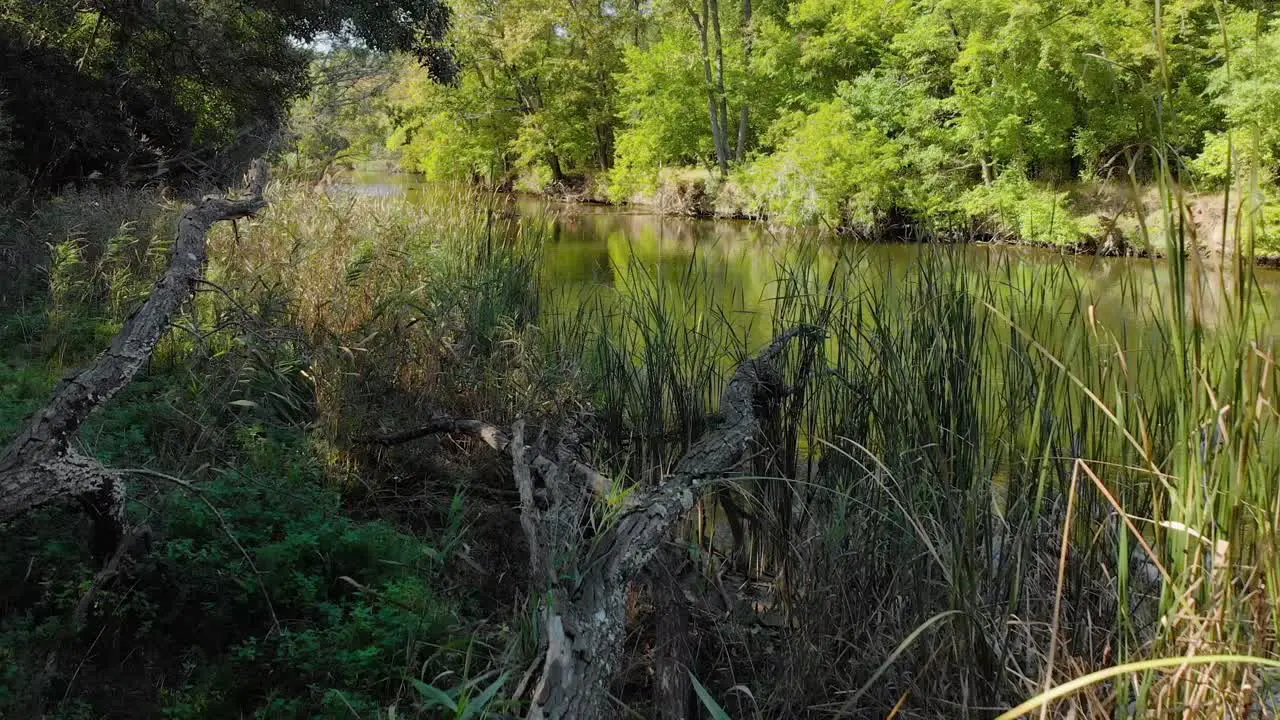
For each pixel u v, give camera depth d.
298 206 6.10
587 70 33.12
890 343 3.65
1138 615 2.53
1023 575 2.62
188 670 2.54
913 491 2.90
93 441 3.77
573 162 36.12
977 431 3.14
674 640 2.91
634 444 4.56
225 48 12.81
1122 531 1.79
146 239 6.95
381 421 4.28
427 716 2.42
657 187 27.97
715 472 3.29
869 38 23.45
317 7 12.95
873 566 3.06
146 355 3.04
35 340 5.75
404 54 14.40
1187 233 1.69
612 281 10.77
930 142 18.44
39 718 2.22
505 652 2.56
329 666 2.55
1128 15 14.06
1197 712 1.68
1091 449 2.96
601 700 2.35
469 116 32.59
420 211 7.34
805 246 5.10
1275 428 1.69
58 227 7.63
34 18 11.55
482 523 3.83
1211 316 5.22
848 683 2.73
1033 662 2.51
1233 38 12.41
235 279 5.23
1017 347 3.38
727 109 29.23
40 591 2.75
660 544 3.17
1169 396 2.51
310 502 3.44
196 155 12.58
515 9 33.28
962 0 17.28
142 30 12.34
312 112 14.41
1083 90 14.97
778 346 4.27
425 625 2.76
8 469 2.57
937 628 2.53
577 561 2.69
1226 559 1.64
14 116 10.62
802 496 3.82
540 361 4.78
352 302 5.02
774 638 3.20
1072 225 11.77
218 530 3.08
